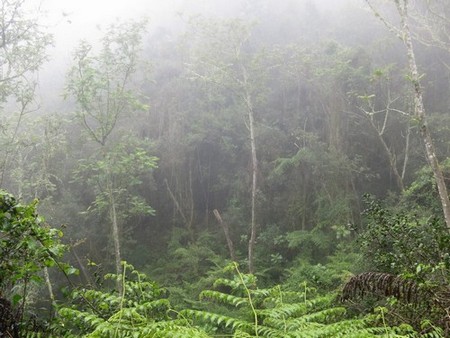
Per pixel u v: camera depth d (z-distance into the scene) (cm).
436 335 363
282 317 341
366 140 1983
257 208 2059
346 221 1673
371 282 486
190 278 1766
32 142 1628
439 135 1756
